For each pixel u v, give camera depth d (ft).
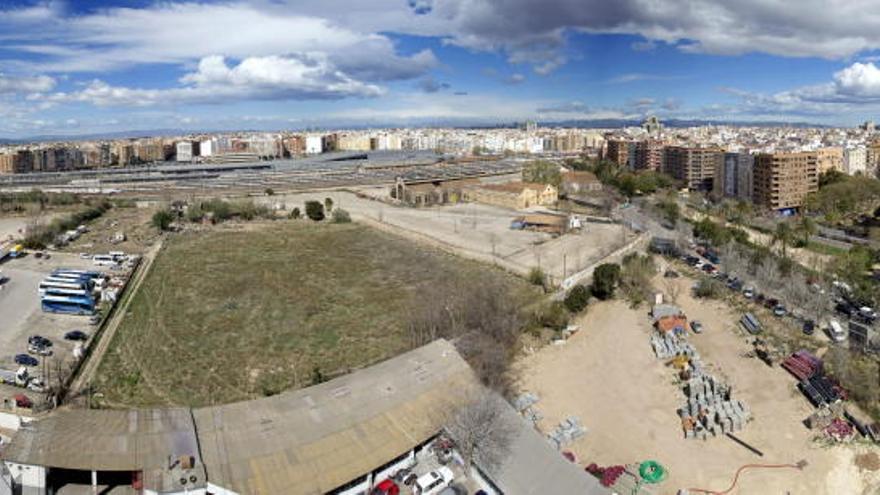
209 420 277.44
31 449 251.80
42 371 371.76
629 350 419.33
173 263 611.06
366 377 319.06
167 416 276.82
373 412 288.71
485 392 306.14
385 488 257.96
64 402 337.93
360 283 550.36
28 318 463.42
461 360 339.57
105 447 254.27
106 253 655.35
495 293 455.63
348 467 254.88
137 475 250.57
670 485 283.59
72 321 460.14
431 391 307.78
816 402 341.82
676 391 366.22
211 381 366.84
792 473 291.99
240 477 243.81
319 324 453.58
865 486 284.61
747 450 309.01
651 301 502.79
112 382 364.58
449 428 282.36
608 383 375.66
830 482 286.46
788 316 463.42
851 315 472.85
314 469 251.60
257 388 359.46
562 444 312.91
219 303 496.23
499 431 277.85
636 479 280.72
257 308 485.15
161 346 414.21
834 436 315.17
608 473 285.64
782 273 533.96
